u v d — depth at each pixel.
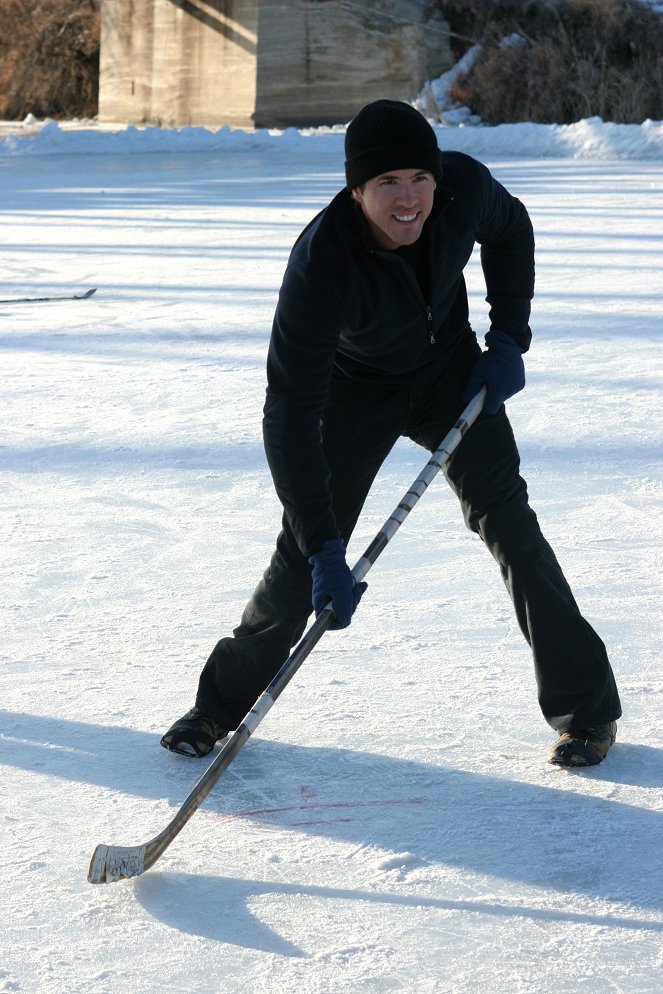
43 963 2.83
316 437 3.48
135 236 17.02
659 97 33.47
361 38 40.09
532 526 3.81
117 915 3.03
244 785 3.69
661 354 9.44
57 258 15.05
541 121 35.34
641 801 3.57
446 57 39.56
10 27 53.62
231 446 7.32
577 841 3.35
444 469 3.88
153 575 5.41
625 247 14.80
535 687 4.32
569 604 3.82
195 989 2.73
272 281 13.08
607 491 6.43
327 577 3.44
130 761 3.84
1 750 3.90
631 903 3.06
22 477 6.82
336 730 4.03
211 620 4.92
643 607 4.97
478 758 3.84
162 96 46.09
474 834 3.39
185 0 44.53
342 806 3.56
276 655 3.85
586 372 8.91
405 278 3.35
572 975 2.77
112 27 48.03
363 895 3.11
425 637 4.76
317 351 3.39
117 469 6.93
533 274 4.03
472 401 3.72
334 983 2.74
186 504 6.36
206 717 3.89
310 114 41.53
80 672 4.47
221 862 3.27
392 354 3.59
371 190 3.20
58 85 53.44
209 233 17.14
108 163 33.00
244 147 37.19
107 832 3.43
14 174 29.64
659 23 34.19
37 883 3.17
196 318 11.21
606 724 3.83
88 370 9.27
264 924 2.98
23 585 5.30
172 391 8.60
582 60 35.25
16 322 11.17
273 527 6.02
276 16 41.75
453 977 2.76
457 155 3.65
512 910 3.03
